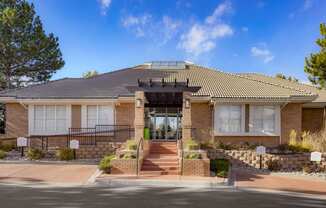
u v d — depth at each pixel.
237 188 15.59
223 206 11.99
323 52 22.97
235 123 27.14
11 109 27.78
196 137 26.97
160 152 21.78
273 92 27.27
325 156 21.89
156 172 18.38
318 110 30.47
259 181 17.42
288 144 24.50
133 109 27.44
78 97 26.89
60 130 27.53
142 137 20.98
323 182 17.67
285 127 27.17
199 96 26.19
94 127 27.47
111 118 27.50
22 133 27.58
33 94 27.58
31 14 40.16
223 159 22.05
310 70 23.69
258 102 26.44
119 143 23.80
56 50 41.41
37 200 12.47
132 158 18.30
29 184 15.71
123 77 31.38
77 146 23.05
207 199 13.09
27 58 39.34
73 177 17.38
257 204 12.39
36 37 39.62
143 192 14.24
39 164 20.89
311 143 24.11
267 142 27.02
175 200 12.81
